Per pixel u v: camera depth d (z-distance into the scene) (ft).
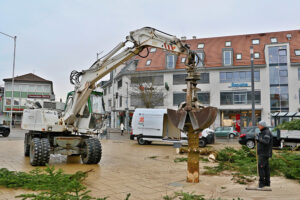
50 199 13.94
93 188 21.07
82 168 30.53
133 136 69.00
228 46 138.92
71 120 34.60
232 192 20.21
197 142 23.68
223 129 103.35
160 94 125.49
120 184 22.58
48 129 33.24
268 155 21.33
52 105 38.40
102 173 27.53
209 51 138.51
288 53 124.36
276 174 28.35
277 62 125.18
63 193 14.65
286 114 67.46
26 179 20.92
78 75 34.19
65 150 33.86
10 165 31.42
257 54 130.82
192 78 23.58
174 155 45.21
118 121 156.56
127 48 30.91
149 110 68.69
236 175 26.58
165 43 28.19
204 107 23.53
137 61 145.38
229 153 36.70
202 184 22.86
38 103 38.01
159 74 136.05
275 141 57.00
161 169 30.76
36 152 30.22
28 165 31.58
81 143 34.88
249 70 126.82
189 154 23.84
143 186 21.97
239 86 126.93
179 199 18.12
